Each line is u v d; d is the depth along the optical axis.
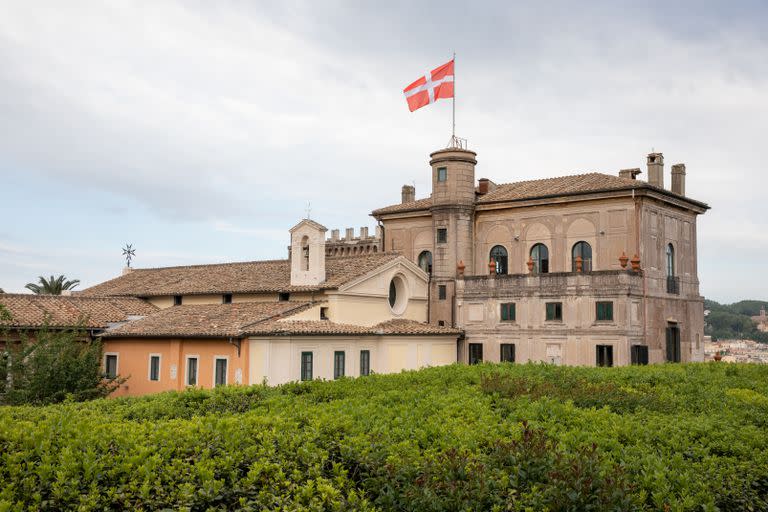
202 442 12.31
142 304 47.09
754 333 134.12
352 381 24.34
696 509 12.06
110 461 11.12
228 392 21.42
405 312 47.38
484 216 50.53
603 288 42.53
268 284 44.06
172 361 38.97
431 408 17.73
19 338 37.09
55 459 11.06
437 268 50.09
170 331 38.88
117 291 50.34
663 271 46.12
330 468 12.82
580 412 17.23
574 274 43.72
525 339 45.44
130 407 20.33
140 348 40.66
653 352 44.06
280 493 11.31
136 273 54.81
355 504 11.37
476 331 47.62
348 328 40.03
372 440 13.67
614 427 15.46
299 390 22.61
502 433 15.12
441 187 50.44
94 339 41.53
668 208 47.34
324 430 13.90
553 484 11.15
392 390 21.94
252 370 35.81
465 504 10.99
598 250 45.25
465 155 50.31
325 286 40.91
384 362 42.16
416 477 11.98
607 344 42.12
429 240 52.41
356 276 42.25
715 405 20.25
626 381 25.36
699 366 31.97
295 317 38.97
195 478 11.20
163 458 11.46
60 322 39.41
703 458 14.08
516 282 46.19
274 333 35.53
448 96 49.97
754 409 19.83
